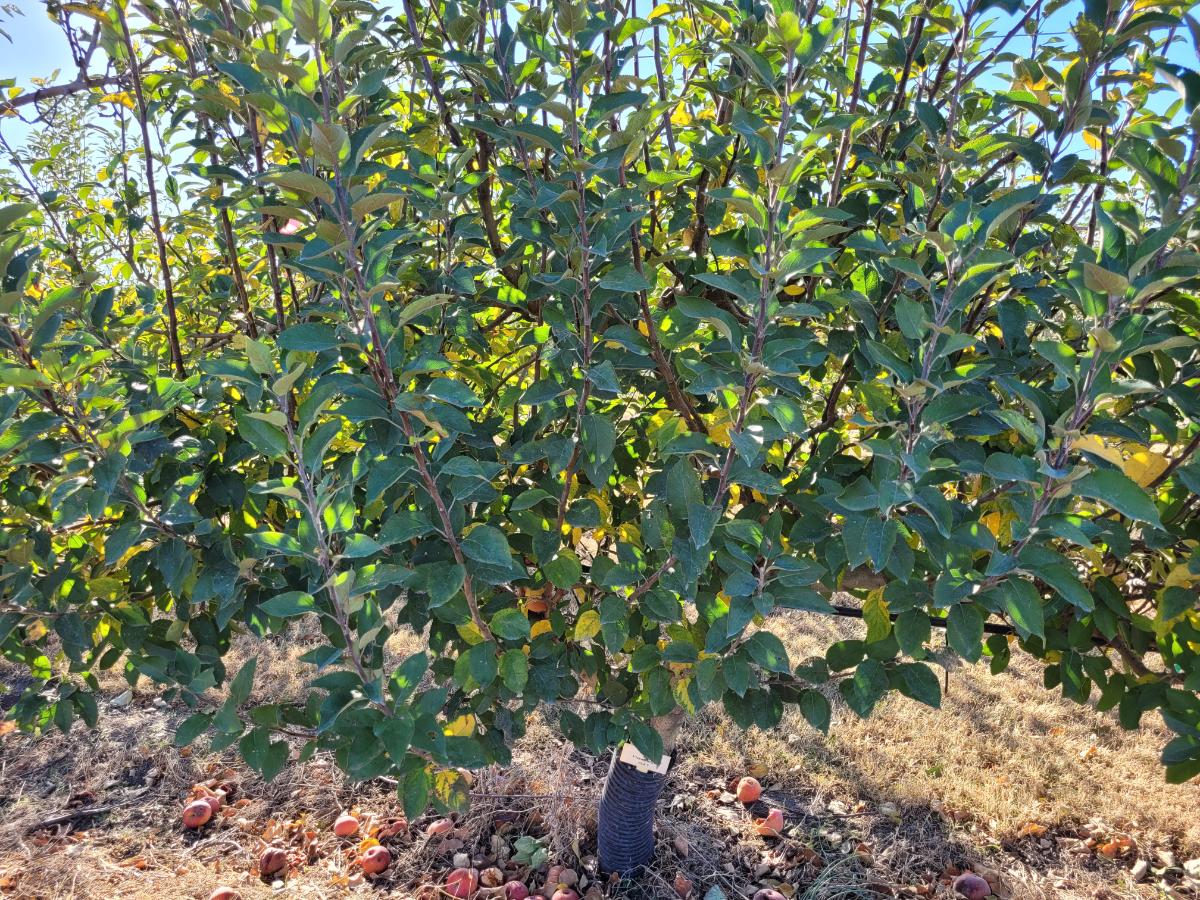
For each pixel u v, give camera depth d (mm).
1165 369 1597
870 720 4145
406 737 1489
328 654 1530
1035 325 1977
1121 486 1279
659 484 1837
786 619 4973
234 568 1706
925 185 1868
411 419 1582
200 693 1917
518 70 1696
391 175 1618
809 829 3412
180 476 1821
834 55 2102
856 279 1915
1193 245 1448
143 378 1830
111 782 3660
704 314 1526
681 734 4023
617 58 1684
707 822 3453
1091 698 4434
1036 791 3668
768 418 1643
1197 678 1608
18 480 1859
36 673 2027
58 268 2793
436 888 2963
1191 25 1462
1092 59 1606
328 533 1538
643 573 1876
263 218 1837
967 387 1650
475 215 1957
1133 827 3465
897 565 1582
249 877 3051
